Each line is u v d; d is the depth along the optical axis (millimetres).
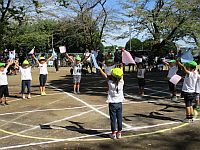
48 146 7137
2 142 7488
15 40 17750
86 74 25891
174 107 11320
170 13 24281
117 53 22609
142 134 7934
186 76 8914
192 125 8719
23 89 13875
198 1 21906
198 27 23219
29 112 10891
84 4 34594
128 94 14641
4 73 12414
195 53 21547
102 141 7438
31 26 19859
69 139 7641
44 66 14906
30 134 8141
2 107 11891
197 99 10000
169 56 25719
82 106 11859
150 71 27734
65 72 28828
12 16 16703
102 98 13695
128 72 27219
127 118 9664
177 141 7312
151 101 12664
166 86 17531
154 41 25656
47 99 13609
